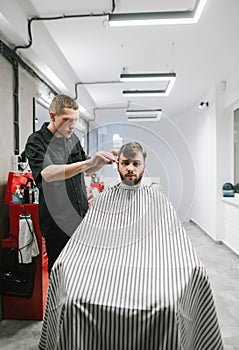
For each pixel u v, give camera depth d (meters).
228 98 4.49
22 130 3.03
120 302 1.02
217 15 2.71
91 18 2.75
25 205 2.30
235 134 4.55
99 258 1.20
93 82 4.63
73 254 1.24
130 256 1.20
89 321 1.01
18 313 2.36
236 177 4.58
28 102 3.20
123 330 1.01
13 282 2.30
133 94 4.14
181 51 3.50
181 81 4.62
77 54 3.56
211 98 4.91
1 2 2.22
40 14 2.71
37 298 2.34
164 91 4.11
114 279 1.10
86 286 1.08
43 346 1.38
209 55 3.63
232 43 3.29
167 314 0.99
